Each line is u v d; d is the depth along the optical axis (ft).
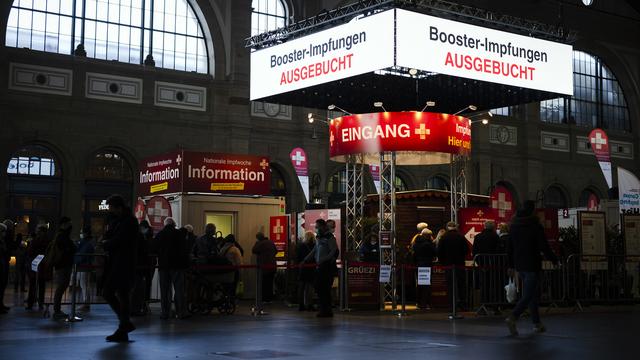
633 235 58.90
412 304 59.16
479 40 55.93
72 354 27.04
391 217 53.93
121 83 96.73
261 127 106.73
